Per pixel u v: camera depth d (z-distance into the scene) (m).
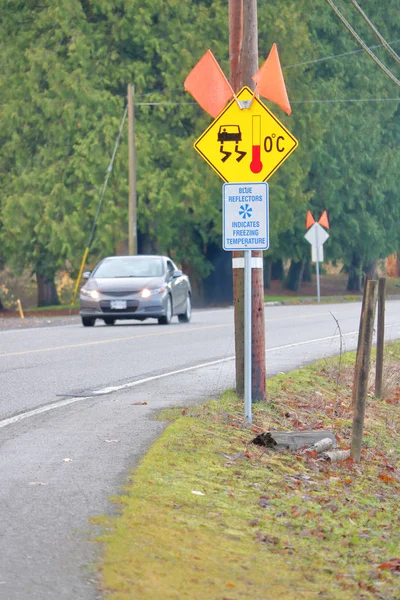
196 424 15.72
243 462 13.82
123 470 12.21
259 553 9.74
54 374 22.00
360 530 11.52
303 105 65.25
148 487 11.43
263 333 18.88
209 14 60.19
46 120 58.19
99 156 56.25
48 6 57.81
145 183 56.62
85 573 8.44
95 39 57.72
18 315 58.00
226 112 16.39
